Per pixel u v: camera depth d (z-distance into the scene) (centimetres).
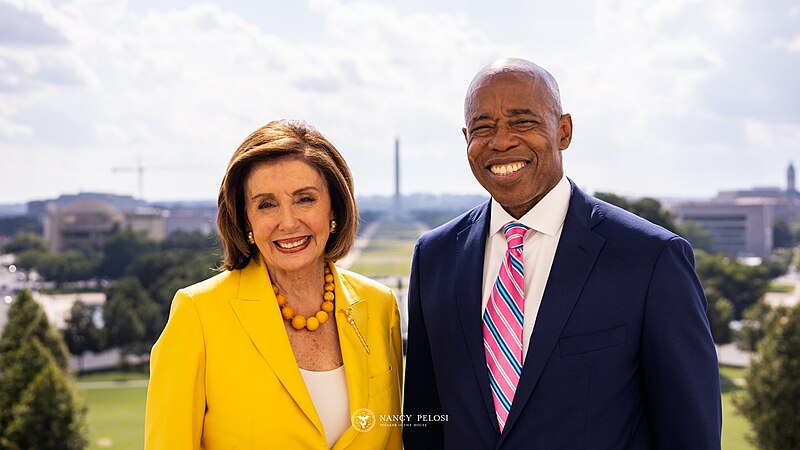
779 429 2042
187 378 277
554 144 277
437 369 296
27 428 2183
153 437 274
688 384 263
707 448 263
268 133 288
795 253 8150
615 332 268
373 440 294
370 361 300
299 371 283
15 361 2395
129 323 5100
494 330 280
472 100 278
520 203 279
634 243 274
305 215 282
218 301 287
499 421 275
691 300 268
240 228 292
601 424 268
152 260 5900
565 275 276
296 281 294
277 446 278
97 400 4322
